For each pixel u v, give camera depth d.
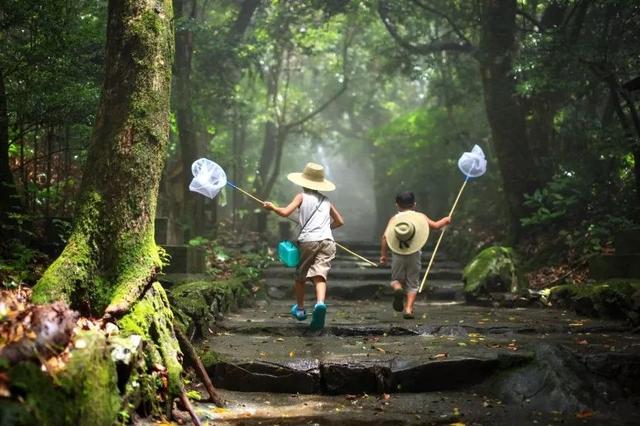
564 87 10.72
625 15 10.88
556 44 10.56
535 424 4.66
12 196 6.23
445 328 7.20
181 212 11.25
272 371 5.54
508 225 12.70
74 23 6.80
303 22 16.08
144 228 4.78
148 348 4.54
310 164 7.58
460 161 8.31
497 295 9.69
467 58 16.00
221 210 17.97
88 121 6.64
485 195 16.14
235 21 14.74
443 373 5.55
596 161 11.68
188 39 11.24
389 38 18.28
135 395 4.20
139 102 4.80
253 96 18.59
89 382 3.50
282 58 18.69
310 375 5.52
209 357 5.68
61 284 4.44
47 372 3.24
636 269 8.41
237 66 14.08
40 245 6.76
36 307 3.72
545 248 11.55
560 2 11.16
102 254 4.63
